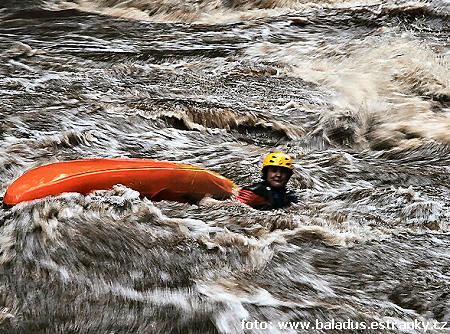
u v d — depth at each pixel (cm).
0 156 808
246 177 841
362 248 640
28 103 1020
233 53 1471
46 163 807
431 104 1212
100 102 1043
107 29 1628
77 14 1788
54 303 524
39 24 1647
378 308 549
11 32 1551
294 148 996
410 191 793
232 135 1012
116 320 512
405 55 1415
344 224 690
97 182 671
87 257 574
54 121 946
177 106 1031
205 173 727
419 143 1041
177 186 710
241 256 603
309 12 1820
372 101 1202
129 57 1375
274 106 1136
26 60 1303
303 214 715
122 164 701
